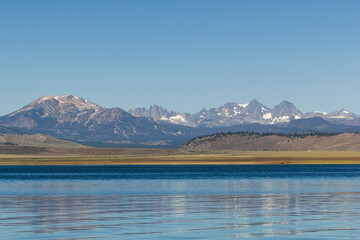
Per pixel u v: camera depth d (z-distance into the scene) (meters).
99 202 77.25
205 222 53.91
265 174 192.62
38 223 53.47
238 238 44.12
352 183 124.75
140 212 63.25
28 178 168.50
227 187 112.75
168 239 43.66
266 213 61.47
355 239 43.31
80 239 43.78
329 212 61.72
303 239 43.47
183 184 126.25
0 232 47.53
